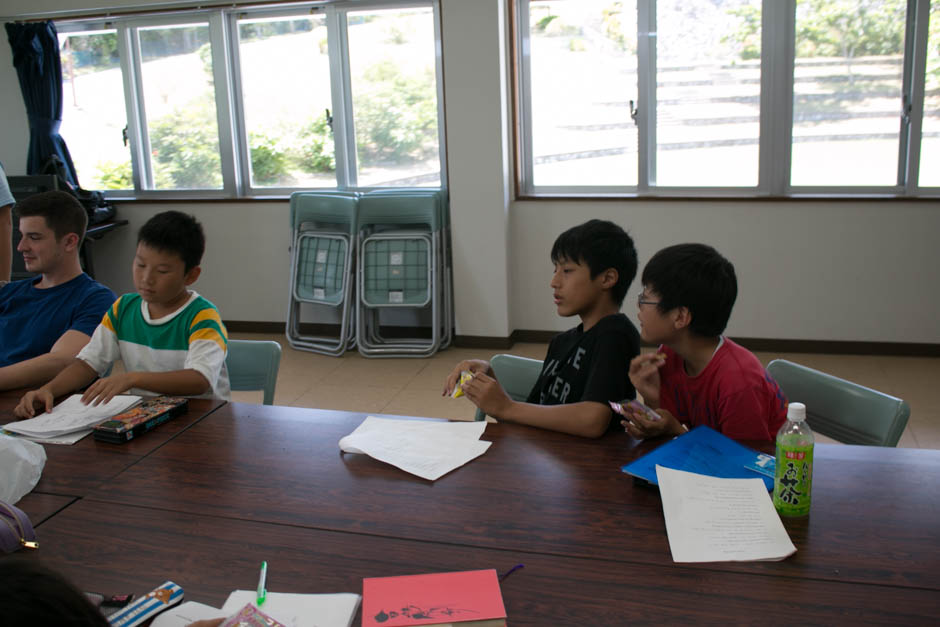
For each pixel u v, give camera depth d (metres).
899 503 1.30
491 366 1.98
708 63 4.19
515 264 4.60
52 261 2.19
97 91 4.98
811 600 1.06
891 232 4.05
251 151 4.91
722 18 4.11
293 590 1.12
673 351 1.69
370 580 1.13
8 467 1.41
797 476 1.25
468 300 4.57
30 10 4.80
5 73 4.93
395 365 4.38
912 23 3.90
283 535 1.27
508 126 4.40
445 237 4.59
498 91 4.22
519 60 4.44
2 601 0.55
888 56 3.97
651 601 1.07
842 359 4.18
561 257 1.73
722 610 1.04
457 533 1.26
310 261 4.69
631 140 4.40
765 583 1.10
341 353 4.56
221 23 4.66
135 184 5.05
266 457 1.58
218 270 5.02
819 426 1.82
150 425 1.73
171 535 1.28
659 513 1.29
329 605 1.07
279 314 5.01
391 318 4.88
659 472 1.37
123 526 1.31
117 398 1.87
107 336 2.04
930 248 4.02
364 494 1.40
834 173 4.17
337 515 1.33
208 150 4.93
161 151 5.00
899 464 1.44
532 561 1.17
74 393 1.97
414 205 4.48
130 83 4.89
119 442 1.66
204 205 4.92
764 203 4.18
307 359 4.54
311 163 4.85
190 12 4.68
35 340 2.21
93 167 5.12
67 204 2.19
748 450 1.46
